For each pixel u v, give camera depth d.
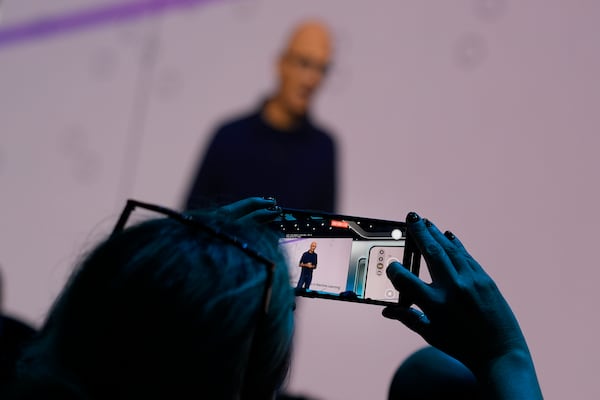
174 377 0.35
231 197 2.34
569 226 1.85
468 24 2.07
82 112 2.77
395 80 2.16
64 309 0.37
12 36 3.01
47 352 0.37
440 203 2.04
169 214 0.41
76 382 0.35
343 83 2.24
